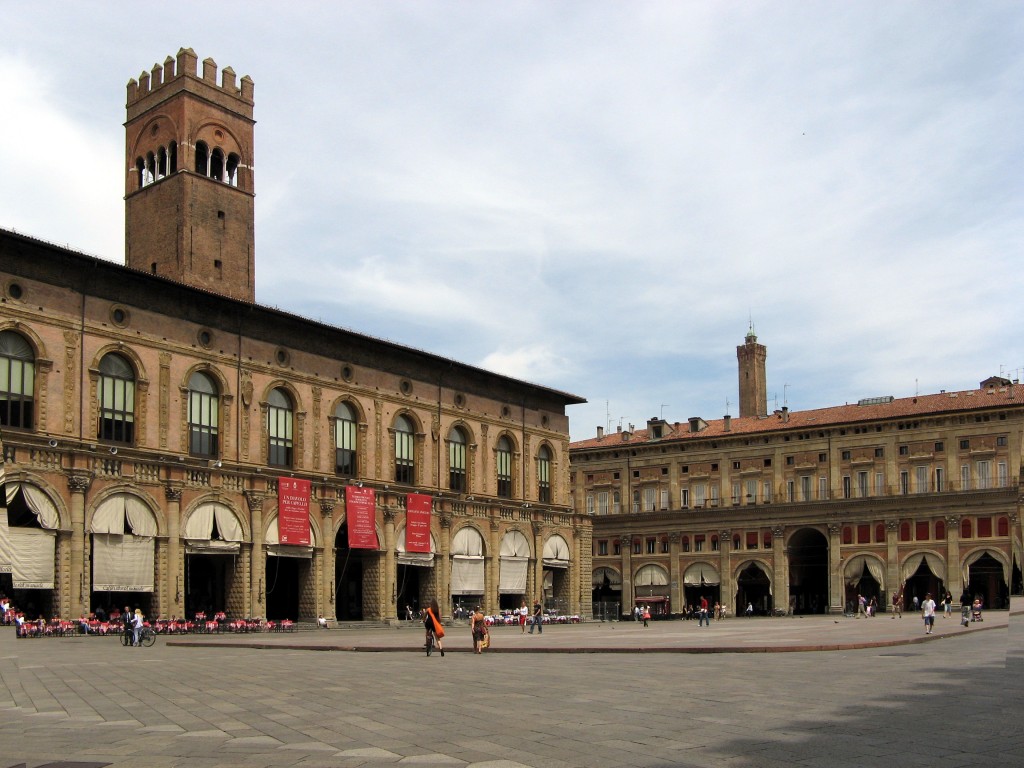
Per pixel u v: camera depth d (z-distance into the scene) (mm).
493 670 36562
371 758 18453
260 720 23516
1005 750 18469
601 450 137000
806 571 127938
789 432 124188
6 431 60000
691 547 129250
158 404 69438
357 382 85125
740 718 22641
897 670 33969
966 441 113312
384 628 81375
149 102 88500
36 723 23500
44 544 61188
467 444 96500
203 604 77250
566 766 17500
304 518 77562
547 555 104000
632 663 39062
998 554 109500
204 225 85250
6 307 61469
